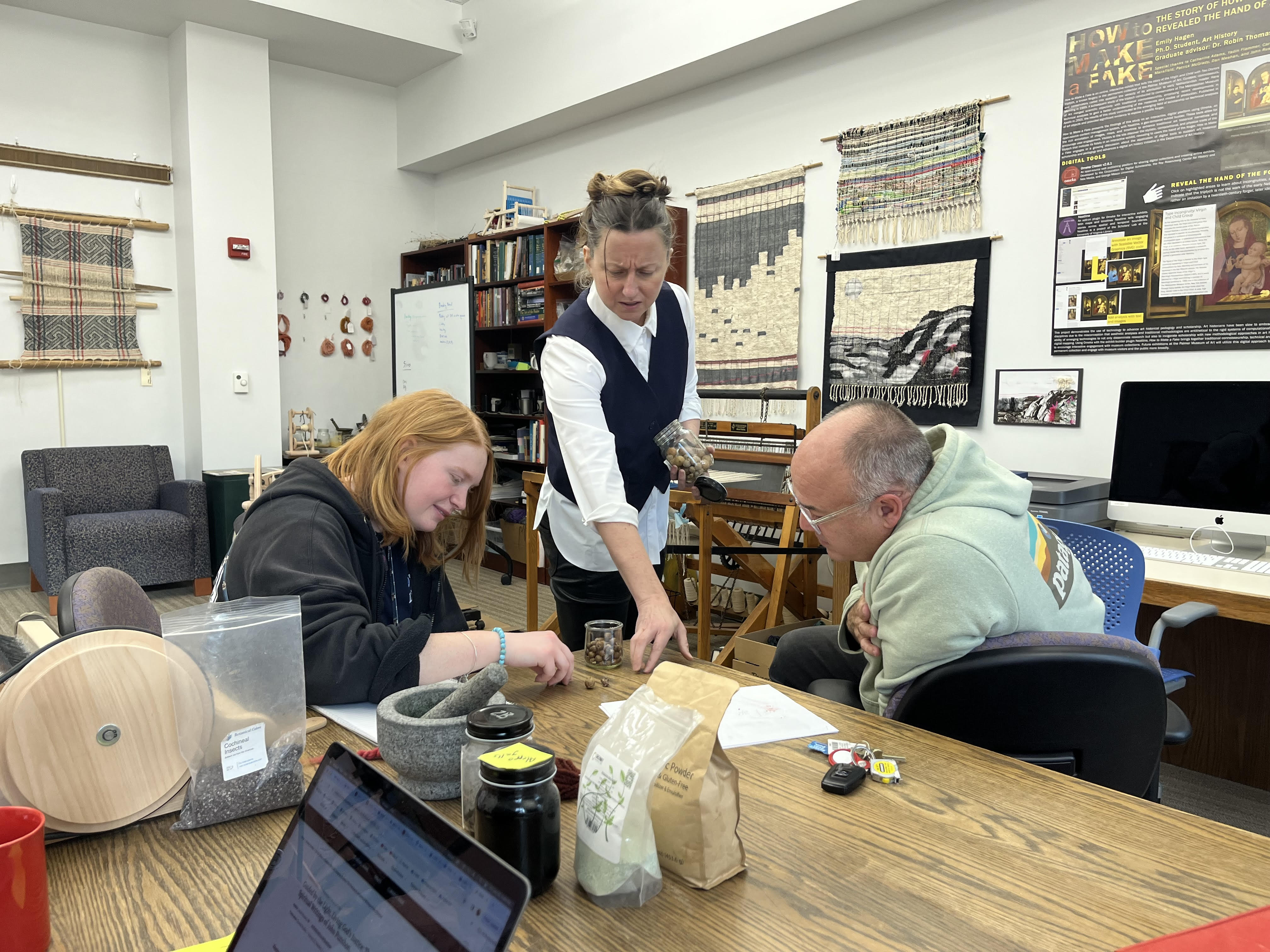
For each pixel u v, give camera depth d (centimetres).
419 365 560
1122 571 188
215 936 61
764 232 416
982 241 335
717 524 331
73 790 73
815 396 306
